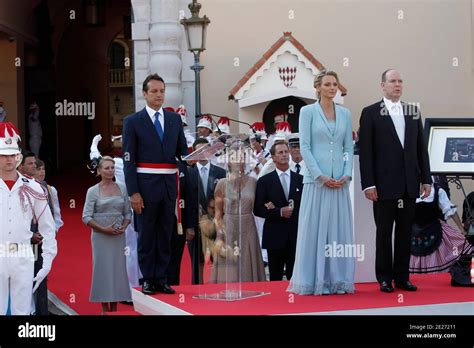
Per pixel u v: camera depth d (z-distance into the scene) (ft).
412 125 46.19
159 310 43.70
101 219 53.83
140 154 45.06
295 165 55.93
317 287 44.55
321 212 44.70
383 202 45.83
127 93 231.50
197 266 54.13
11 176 42.88
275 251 51.57
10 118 132.05
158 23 88.43
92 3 138.82
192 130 89.81
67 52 163.32
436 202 55.16
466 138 50.90
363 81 90.07
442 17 90.27
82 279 68.33
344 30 89.81
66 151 164.76
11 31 128.77
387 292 45.47
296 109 83.25
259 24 89.40
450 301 42.96
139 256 45.75
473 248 53.26
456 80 90.63
